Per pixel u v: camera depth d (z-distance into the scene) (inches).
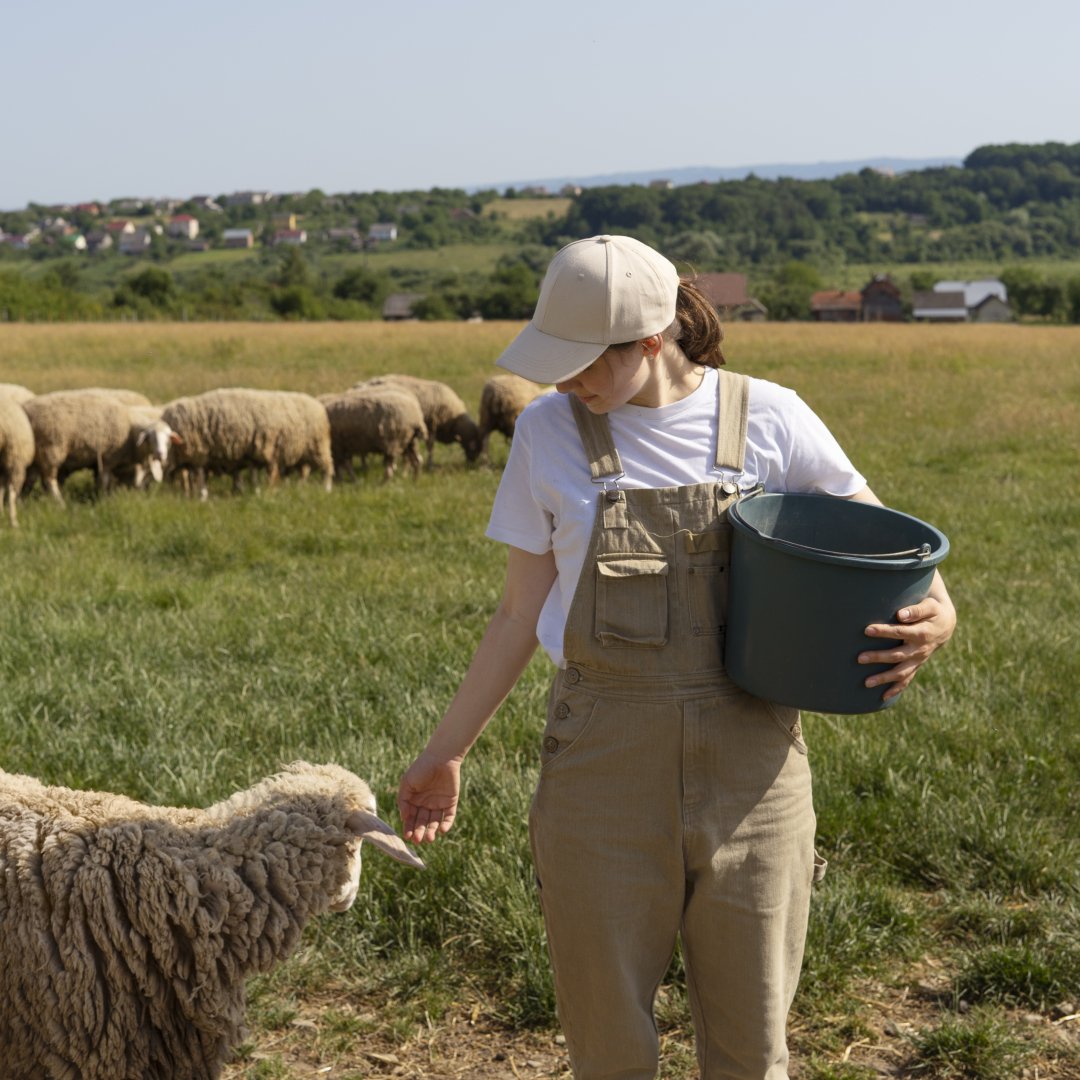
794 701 77.7
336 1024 119.0
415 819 91.0
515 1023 120.0
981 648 230.2
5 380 909.8
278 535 361.1
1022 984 123.6
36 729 178.7
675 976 125.2
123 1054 84.4
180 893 83.8
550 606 83.9
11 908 83.2
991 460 523.8
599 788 80.1
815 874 89.4
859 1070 112.7
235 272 5841.5
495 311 3184.1
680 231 6033.5
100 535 370.3
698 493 79.4
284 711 189.2
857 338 1518.2
